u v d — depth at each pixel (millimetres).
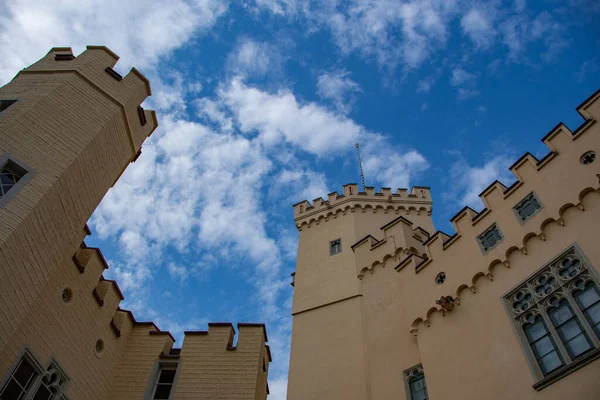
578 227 12891
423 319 15812
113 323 16641
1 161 12508
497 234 15016
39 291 12148
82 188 14117
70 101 15227
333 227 28594
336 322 22109
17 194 12109
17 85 15352
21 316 11523
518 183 15156
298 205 31656
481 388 12789
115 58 17812
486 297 14273
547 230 13625
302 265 26750
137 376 16453
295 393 19969
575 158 13812
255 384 16094
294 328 23062
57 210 12992
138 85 17672
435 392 13977
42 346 13055
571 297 12148
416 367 16422
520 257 13977
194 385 16141
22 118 13703
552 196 13867
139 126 17562
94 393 15070
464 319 14523
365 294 20938
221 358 17000
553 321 12297
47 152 13477
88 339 15164
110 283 16656
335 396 18922
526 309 13031
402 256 20438
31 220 11984
